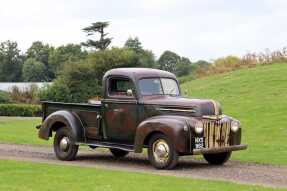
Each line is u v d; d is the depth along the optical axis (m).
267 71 34.88
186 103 13.17
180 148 12.67
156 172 12.58
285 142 17.97
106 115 14.43
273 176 12.10
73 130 14.80
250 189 10.14
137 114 13.84
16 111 45.69
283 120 21.88
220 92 31.17
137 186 10.36
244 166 13.75
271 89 29.39
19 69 116.81
